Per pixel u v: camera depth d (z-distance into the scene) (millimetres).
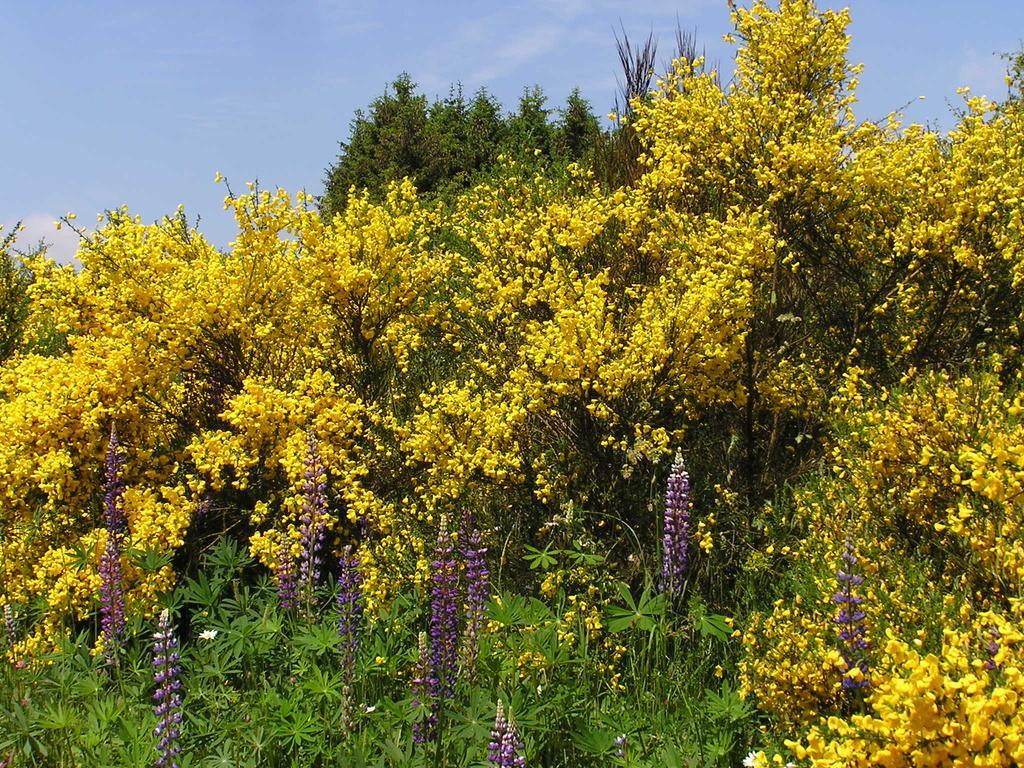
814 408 4871
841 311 5492
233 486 5191
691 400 5031
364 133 30578
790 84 5715
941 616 2920
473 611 3371
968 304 4984
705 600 4176
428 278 6133
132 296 5488
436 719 2928
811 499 4168
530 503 4820
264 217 5668
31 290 5672
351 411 5137
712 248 5051
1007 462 3051
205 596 3793
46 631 4273
